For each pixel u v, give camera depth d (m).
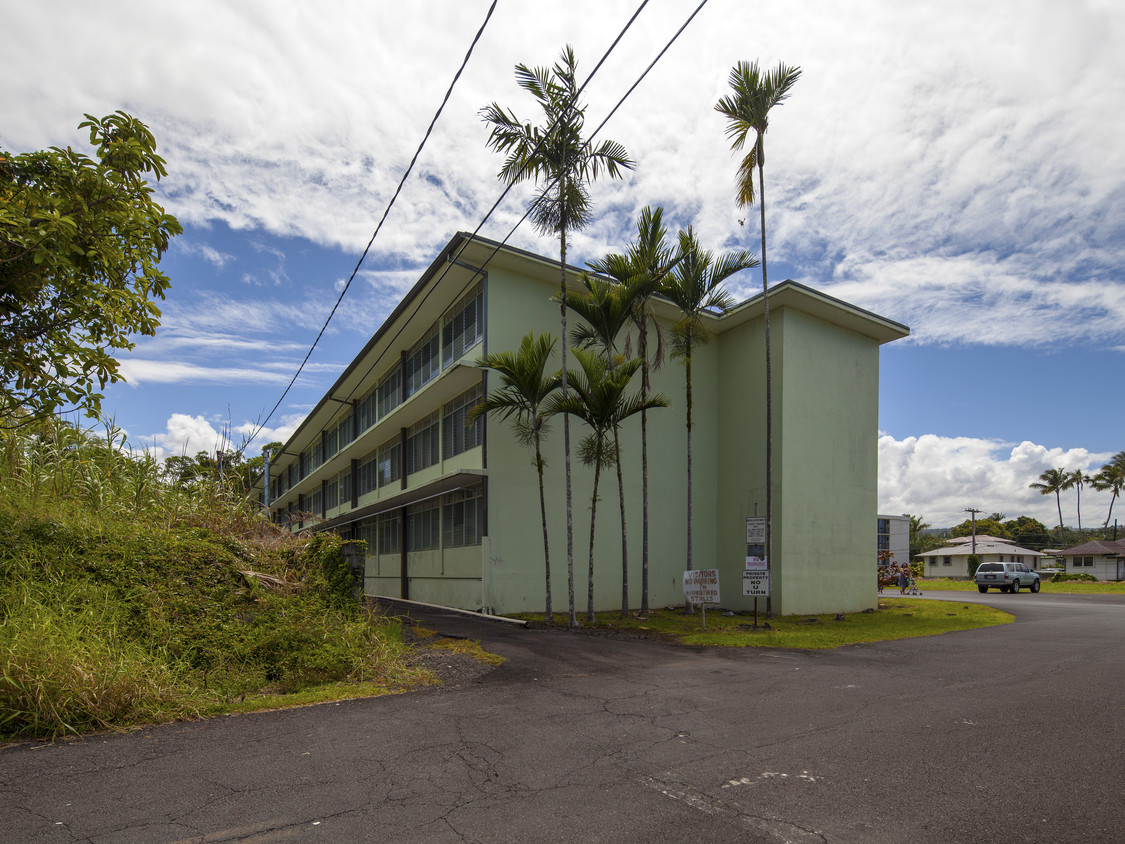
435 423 21.81
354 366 27.42
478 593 17.56
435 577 21.02
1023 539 91.88
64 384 8.46
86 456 10.61
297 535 11.27
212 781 4.72
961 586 43.91
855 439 21.56
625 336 20.14
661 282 16.50
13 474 9.45
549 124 14.12
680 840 3.79
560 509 18.50
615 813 4.16
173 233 8.48
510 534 17.72
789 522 19.41
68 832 3.87
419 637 12.09
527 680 8.57
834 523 20.56
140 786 4.61
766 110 15.85
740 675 8.97
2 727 5.68
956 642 12.54
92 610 7.10
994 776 4.82
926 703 7.18
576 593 18.45
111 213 7.64
